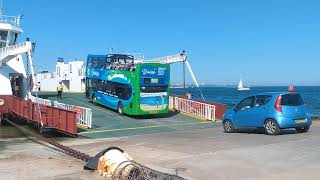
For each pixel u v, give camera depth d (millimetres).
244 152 13523
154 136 20250
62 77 54125
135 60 34562
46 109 22734
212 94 146625
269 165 11391
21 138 20391
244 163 11750
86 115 24391
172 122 27469
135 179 9797
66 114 21312
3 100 27297
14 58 30906
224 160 12266
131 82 29500
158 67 29875
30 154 15055
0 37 31109
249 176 10250
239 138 17453
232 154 13227
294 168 10961
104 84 33344
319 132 18750
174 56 35469
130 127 24828
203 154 13469
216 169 11109
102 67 34062
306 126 18656
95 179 10523
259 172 10625
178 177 9758
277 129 18062
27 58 29250
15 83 31609
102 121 27219
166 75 30281
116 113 31203
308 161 11773
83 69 52000
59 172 11523
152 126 25297
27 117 24875
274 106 18203
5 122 27281
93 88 35500
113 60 33594
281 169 10883
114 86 31625
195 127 24734
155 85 29688
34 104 23969
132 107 29234
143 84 29188
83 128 24094
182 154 13703
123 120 28000
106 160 10805
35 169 12047
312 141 15617
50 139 19891
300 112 18391
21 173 11523
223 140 16984
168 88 30406
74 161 13273
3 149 16562
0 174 11430
